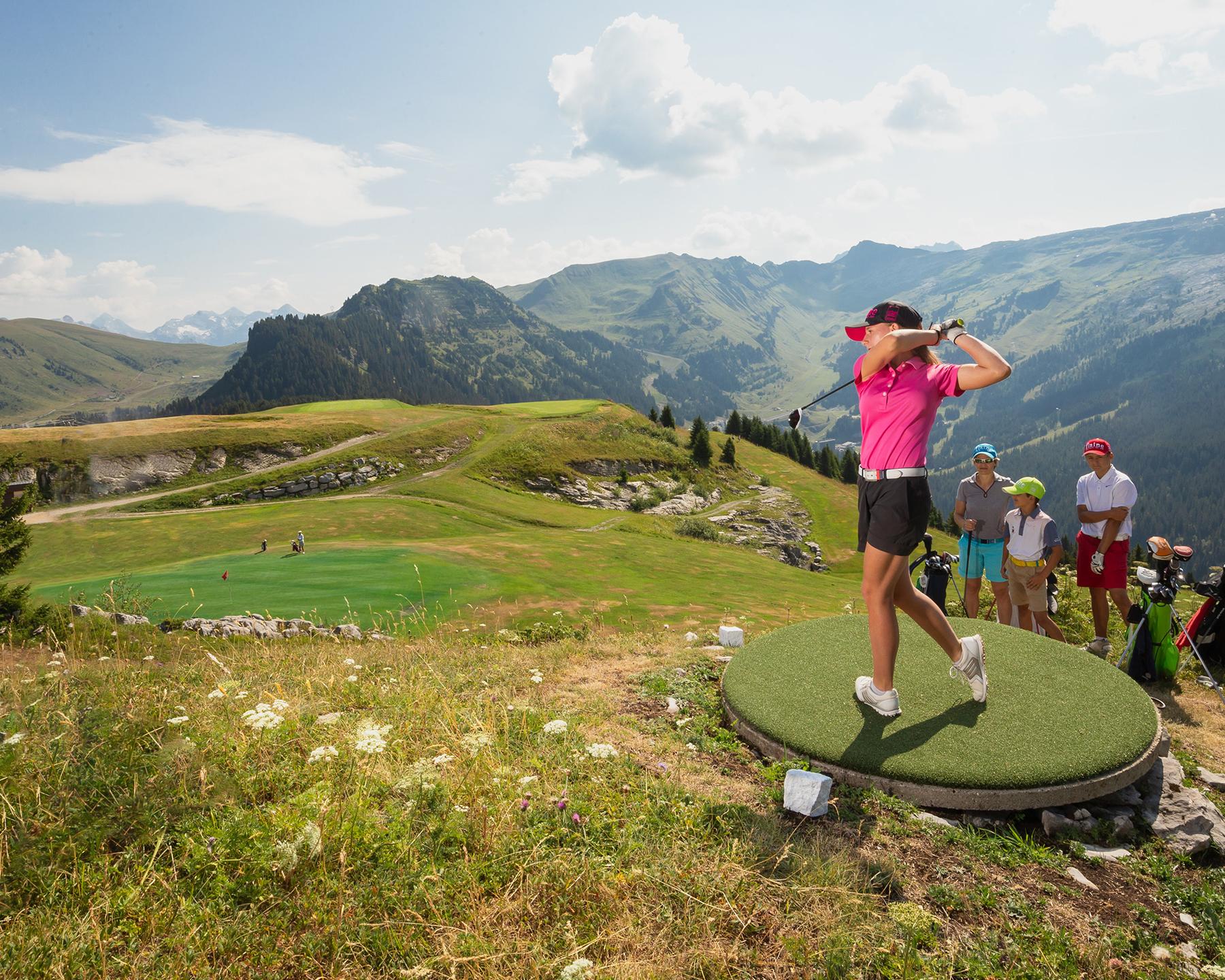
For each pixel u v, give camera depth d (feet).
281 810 10.41
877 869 11.16
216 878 8.98
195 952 7.85
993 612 33.78
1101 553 25.43
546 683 21.11
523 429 385.09
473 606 100.12
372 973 7.86
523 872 9.62
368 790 11.41
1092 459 25.26
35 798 10.02
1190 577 24.84
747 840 11.37
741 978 8.36
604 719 17.66
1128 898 11.37
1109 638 30.99
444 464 332.80
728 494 388.57
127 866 9.20
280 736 13.41
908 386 13.53
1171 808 14.19
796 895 9.93
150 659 22.40
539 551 178.29
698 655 24.56
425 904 8.96
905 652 19.47
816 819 12.98
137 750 11.71
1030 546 24.25
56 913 8.14
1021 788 13.53
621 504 336.90
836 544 346.74
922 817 13.09
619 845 10.66
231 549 189.06
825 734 15.49
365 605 97.76
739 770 15.29
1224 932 10.41
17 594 40.04
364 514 230.68
